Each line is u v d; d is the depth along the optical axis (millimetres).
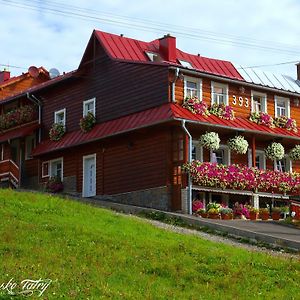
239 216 29516
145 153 31672
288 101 36812
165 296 14227
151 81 32344
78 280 14719
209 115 31719
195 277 16047
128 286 14852
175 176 30156
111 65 35219
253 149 32969
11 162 41000
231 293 14992
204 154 32094
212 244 20500
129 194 32188
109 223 21984
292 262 18219
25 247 17359
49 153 38031
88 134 35094
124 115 33719
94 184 34844
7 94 48125
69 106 38188
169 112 29938
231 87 34031
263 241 22766
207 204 30000
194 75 32156
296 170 36312
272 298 14797
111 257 17188
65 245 18000
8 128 43312
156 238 20391
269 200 33312
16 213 21734
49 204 24031
